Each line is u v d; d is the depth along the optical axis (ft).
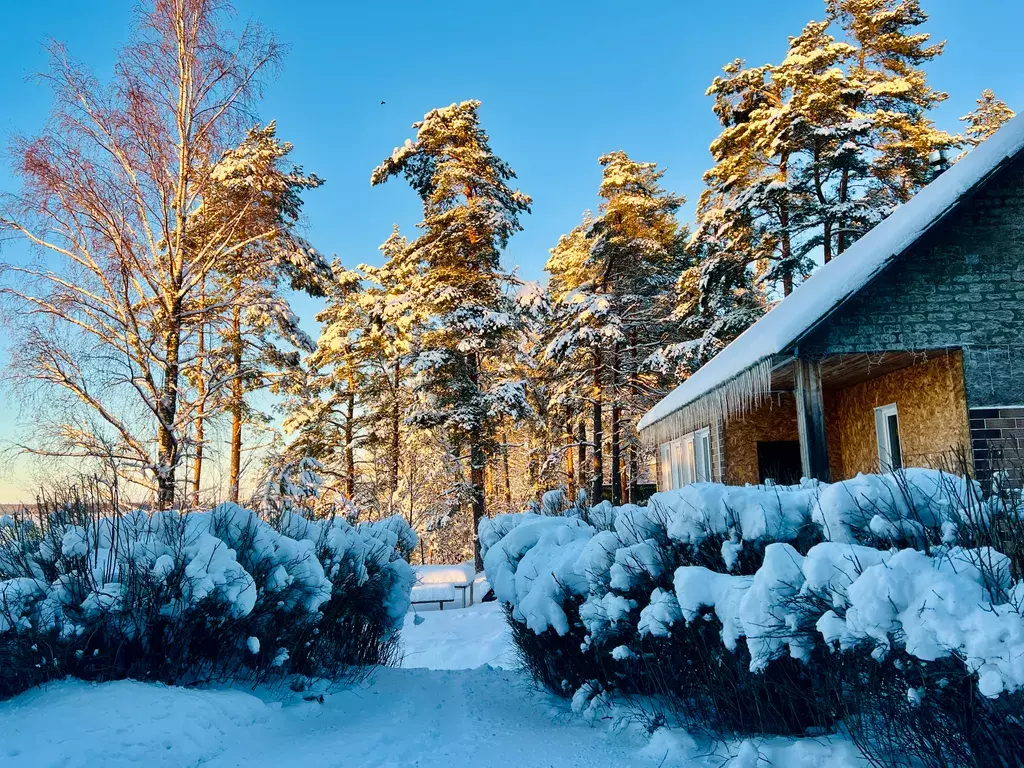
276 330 59.77
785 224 68.18
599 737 14.61
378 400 93.50
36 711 12.44
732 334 74.23
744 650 12.32
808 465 28.35
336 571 20.18
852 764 10.47
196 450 47.93
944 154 48.93
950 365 30.32
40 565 16.35
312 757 12.59
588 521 21.85
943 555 9.84
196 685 15.71
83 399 43.06
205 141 48.83
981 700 8.94
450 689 20.92
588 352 85.56
